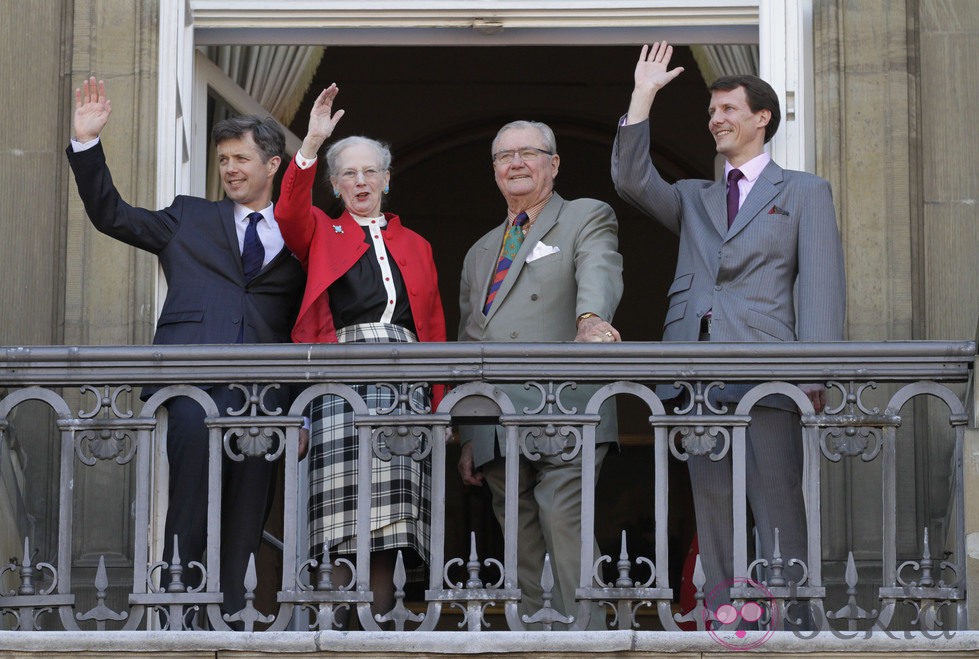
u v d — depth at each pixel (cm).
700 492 1622
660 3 2061
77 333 1906
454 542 2833
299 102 2253
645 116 1697
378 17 2072
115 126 1958
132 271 1919
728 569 1616
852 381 1543
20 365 1559
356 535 1619
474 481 1758
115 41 1983
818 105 1975
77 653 1469
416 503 1648
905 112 1962
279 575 2341
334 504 1631
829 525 1834
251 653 1466
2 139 1952
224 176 1712
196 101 2084
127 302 1912
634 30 2084
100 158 1650
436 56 3447
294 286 1705
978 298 1919
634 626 1503
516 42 2108
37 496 1844
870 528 1830
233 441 1633
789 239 1656
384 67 3444
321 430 1655
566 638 1457
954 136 1962
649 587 1509
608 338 1622
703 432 1531
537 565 1719
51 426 1861
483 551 2828
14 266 1925
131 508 1834
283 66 2220
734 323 1639
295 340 1677
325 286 1666
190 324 1661
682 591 1895
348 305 1691
